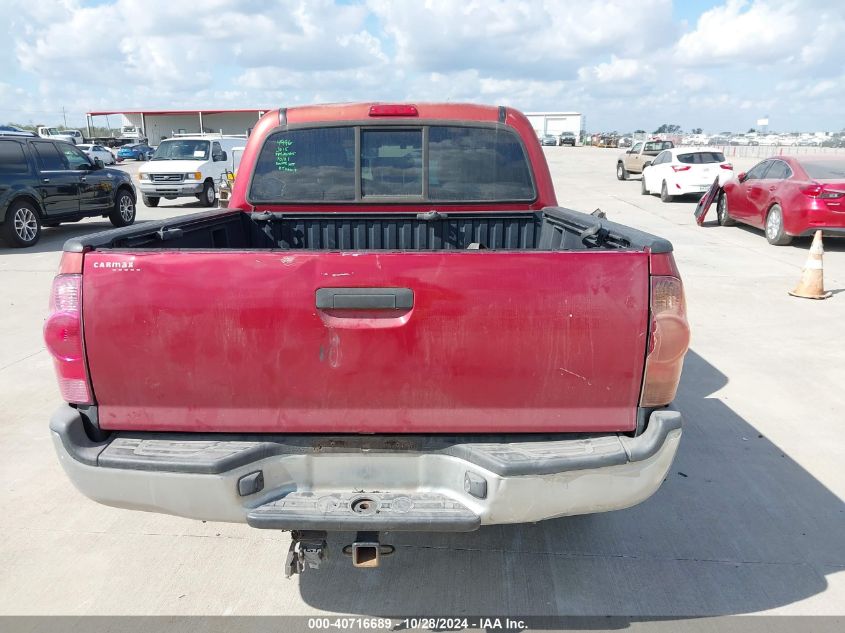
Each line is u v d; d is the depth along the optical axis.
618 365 2.36
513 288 2.30
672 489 3.81
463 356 2.34
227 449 2.36
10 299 7.94
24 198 11.56
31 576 3.02
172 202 20.23
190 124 61.00
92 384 2.39
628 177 26.20
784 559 3.18
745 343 6.37
